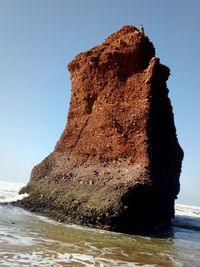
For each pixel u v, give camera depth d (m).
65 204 24.92
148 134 24.19
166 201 25.78
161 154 25.47
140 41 26.53
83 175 26.36
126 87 26.80
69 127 31.19
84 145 28.53
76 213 23.30
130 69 26.94
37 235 17.33
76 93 31.38
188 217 37.03
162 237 22.23
